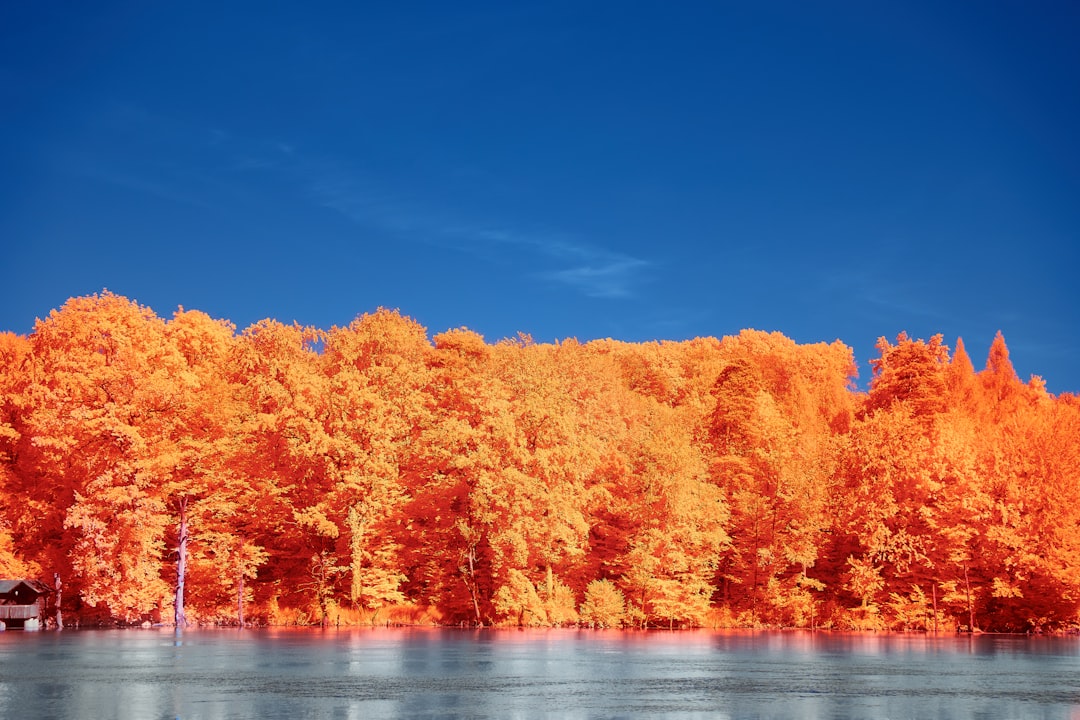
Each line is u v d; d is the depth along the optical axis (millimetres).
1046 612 73688
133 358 70500
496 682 35812
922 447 79312
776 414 88375
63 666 40094
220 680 35406
